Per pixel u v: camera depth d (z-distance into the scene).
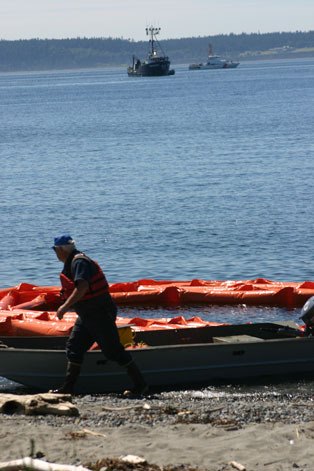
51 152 84.00
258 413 15.08
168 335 20.12
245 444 12.60
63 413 14.77
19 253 36.50
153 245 37.44
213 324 22.06
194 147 83.31
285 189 52.12
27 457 11.61
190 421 14.38
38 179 61.69
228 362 18.59
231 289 28.84
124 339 18.83
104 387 18.06
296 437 12.90
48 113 155.88
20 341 19.34
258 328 20.72
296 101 161.62
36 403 14.93
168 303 28.89
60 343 19.58
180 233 39.69
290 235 38.44
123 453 12.31
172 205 47.59
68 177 62.44
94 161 73.88
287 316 26.95
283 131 97.38
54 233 40.53
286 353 19.00
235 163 67.69
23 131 115.19
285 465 11.67
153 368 18.02
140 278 32.34
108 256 35.75
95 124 123.69
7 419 14.56
